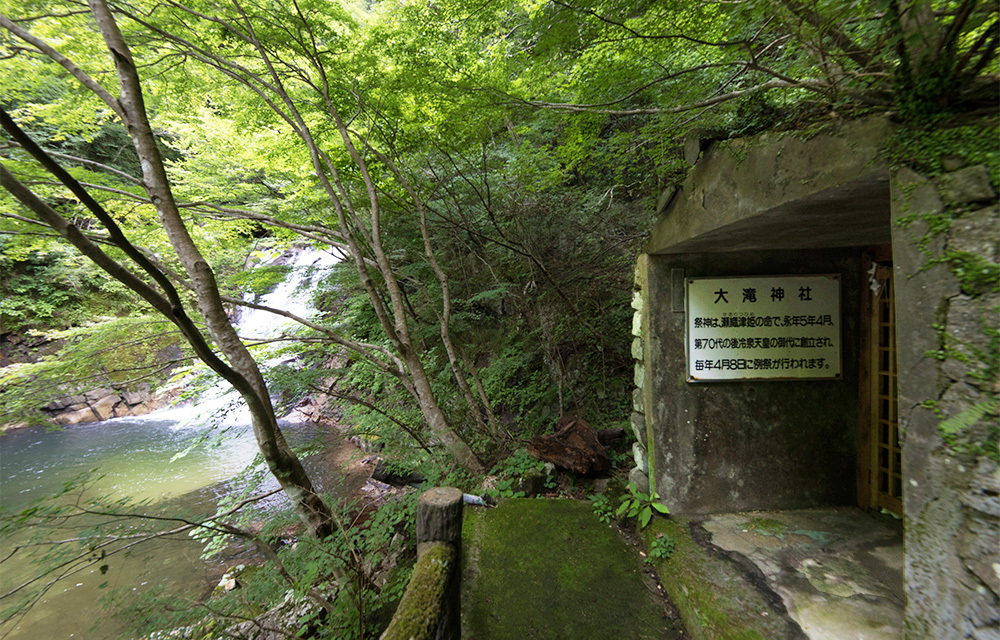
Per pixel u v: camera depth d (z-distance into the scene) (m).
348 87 3.85
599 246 5.02
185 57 3.50
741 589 2.12
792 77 1.78
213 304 2.74
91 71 3.32
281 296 8.62
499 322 6.10
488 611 2.32
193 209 4.19
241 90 3.99
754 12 1.56
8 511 1.84
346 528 3.07
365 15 4.37
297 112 3.57
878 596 2.00
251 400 2.62
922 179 1.08
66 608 3.48
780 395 2.78
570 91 2.97
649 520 2.84
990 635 0.95
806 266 2.74
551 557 2.72
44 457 6.89
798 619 1.91
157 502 5.33
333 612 2.49
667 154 2.61
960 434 1.01
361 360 4.68
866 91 1.24
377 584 2.87
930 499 1.10
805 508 2.78
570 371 5.16
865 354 2.71
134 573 3.92
